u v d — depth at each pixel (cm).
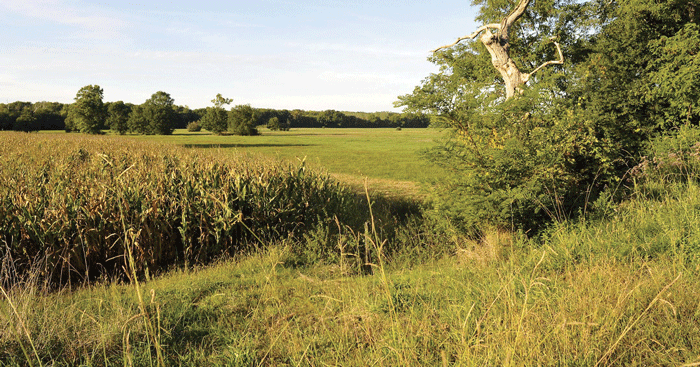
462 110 796
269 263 728
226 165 1120
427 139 9112
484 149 795
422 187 879
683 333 312
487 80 1962
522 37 2066
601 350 291
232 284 597
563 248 540
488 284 470
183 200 811
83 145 2555
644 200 738
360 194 1600
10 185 834
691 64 1368
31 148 2216
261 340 394
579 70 1323
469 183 772
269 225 905
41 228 673
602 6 2012
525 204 710
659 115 1405
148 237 744
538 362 271
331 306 454
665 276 413
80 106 10581
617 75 1483
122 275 708
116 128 12231
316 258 787
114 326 394
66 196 744
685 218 573
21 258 664
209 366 349
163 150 2164
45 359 342
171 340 396
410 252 797
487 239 707
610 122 1052
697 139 1178
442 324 380
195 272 724
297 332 404
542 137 854
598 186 938
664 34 1677
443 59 2197
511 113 821
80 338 372
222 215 816
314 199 1005
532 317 346
